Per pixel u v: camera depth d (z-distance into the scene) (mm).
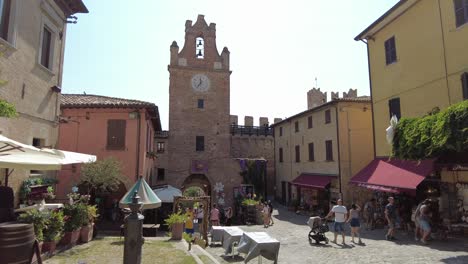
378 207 19500
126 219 5902
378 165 18781
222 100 35625
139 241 5859
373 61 20562
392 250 11969
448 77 14758
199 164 33750
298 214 30453
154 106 21312
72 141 20484
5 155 7324
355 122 27672
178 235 13352
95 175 17328
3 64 9258
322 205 29375
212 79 35812
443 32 15102
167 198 23266
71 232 9328
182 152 33906
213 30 36938
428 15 16062
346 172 26750
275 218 27625
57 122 13062
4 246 5918
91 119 20812
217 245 14586
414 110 16906
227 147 34844
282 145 40344
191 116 34688
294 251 12742
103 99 23125
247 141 48469
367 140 27672
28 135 10820
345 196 26344
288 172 37969
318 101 48094
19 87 10156
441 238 13586
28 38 10625
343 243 14016
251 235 9445
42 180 11438
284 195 39219
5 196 7594
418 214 13828
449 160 13320
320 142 30234
